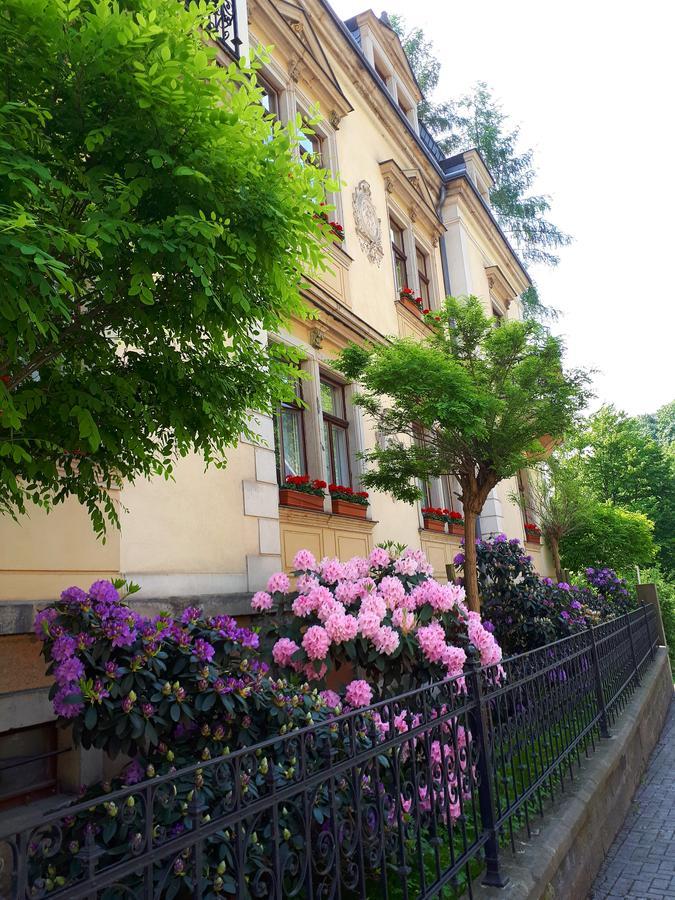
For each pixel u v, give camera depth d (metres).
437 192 15.65
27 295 2.16
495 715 4.17
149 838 1.68
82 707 3.23
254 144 2.78
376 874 3.61
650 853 5.19
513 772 4.07
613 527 17.45
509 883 3.48
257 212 2.72
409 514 10.84
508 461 7.46
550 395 7.47
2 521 4.21
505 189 24.95
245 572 6.36
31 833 1.42
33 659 4.14
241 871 1.95
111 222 2.29
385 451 7.95
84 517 4.76
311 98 10.15
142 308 2.85
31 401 2.58
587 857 4.65
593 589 13.46
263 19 8.82
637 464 29.12
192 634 3.77
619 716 7.73
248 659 3.90
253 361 3.39
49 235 2.14
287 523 7.53
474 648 4.82
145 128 2.51
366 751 2.64
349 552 8.78
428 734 3.13
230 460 6.46
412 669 4.68
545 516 15.97
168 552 5.52
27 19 2.21
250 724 3.47
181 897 2.68
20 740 4.13
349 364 7.52
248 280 2.85
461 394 6.59
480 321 7.95
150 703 3.28
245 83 2.93
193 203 2.66
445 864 3.80
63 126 2.52
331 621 4.44
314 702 3.72
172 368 2.97
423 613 4.90
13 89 2.38
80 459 3.04
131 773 3.31
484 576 9.01
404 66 15.44
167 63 2.34
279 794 2.15
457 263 15.63
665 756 8.67
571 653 6.02
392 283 12.04
